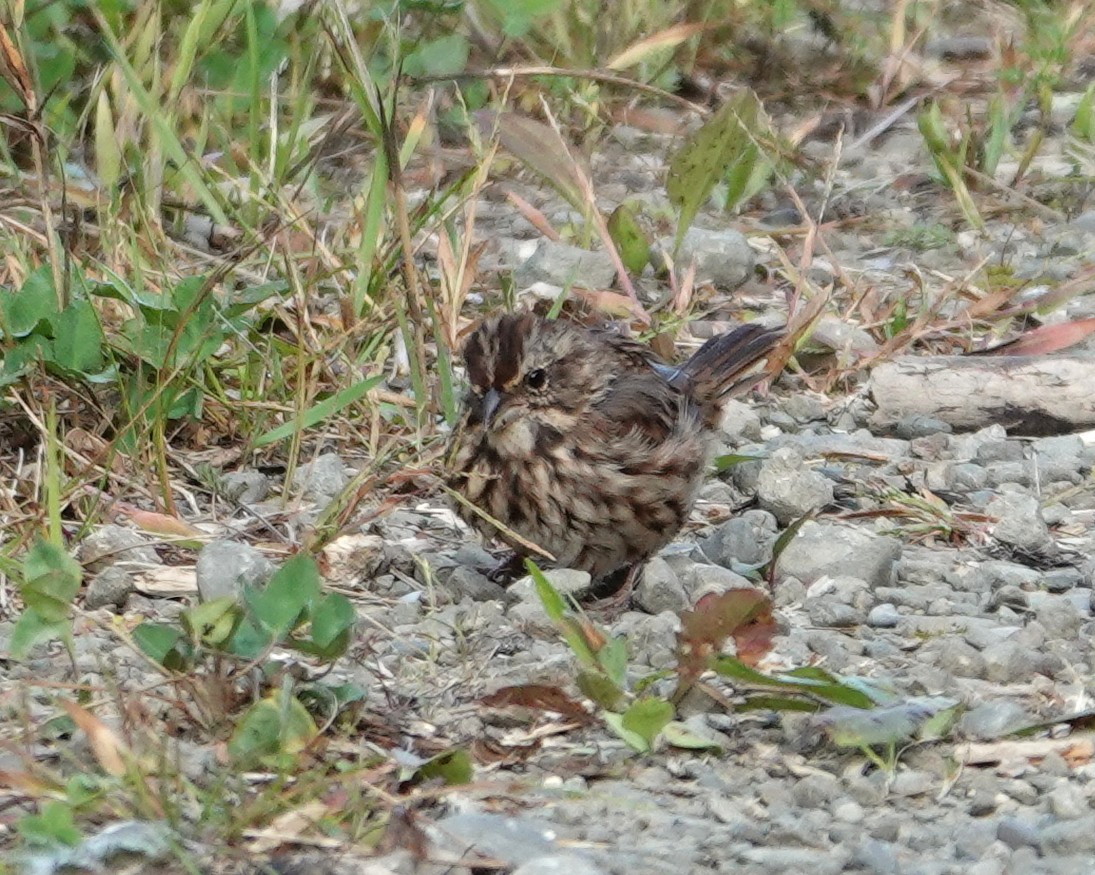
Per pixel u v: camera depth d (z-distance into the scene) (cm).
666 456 966
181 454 1086
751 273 1449
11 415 1064
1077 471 1141
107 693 779
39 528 934
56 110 1342
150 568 948
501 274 1333
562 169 1384
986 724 778
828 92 1833
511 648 877
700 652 777
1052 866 664
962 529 1047
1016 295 1426
